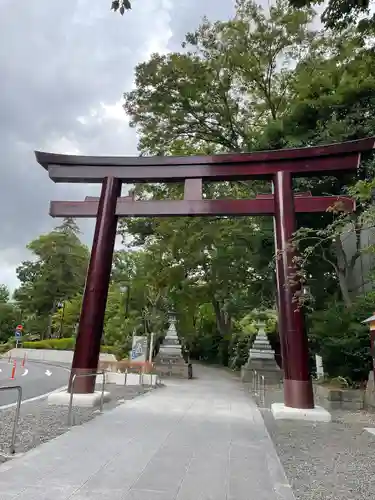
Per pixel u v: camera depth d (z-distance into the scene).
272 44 22.14
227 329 40.06
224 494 4.80
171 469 5.68
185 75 22.62
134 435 7.73
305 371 11.30
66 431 7.97
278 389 19.77
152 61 22.50
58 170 14.11
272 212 13.21
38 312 55.06
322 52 20.16
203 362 42.12
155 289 30.14
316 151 13.05
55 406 11.20
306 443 8.20
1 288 72.94
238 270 25.16
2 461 5.84
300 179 17.67
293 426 10.04
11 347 49.94
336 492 5.29
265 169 13.38
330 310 17.44
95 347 12.46
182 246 26.36
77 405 11.24
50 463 5.71
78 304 48.50
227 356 37.97
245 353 31.47
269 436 8.30
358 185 9.07
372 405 12.96
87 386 11.99
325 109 17.81
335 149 12.98
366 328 15.70
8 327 59.06
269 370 23.83
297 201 13.04
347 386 14.92
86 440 7.14
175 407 11.93
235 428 9.02
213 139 26.20
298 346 11.45
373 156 14.90
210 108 24.05
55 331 53.91
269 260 20.62
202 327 45.66
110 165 14.02
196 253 27.14
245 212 13.27
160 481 5.15
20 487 4.72
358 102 17.28
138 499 4.50
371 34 13.61
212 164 13.63
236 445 7.32
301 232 10.99
